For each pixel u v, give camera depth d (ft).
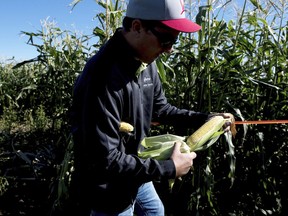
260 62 15.26
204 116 9.00
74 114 7.21
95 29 15.05
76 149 7.34
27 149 20.61
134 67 6.70
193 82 14.20
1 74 36.27
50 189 15.06
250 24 16.05
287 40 14.85
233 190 14.82
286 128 14.39
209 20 13.38
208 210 14.29
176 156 7.04
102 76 6.37
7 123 23.16
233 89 14.99
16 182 17.40
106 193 7.34
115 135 6.49
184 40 15.16
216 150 14.24
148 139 7.92
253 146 14.32
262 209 13.89
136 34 6.43
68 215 12.59
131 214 8.18
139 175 6.63
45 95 20.44
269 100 13.98
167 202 14.66
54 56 17.08
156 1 6.15
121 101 6.56
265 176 13.56
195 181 13.60
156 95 8.83
